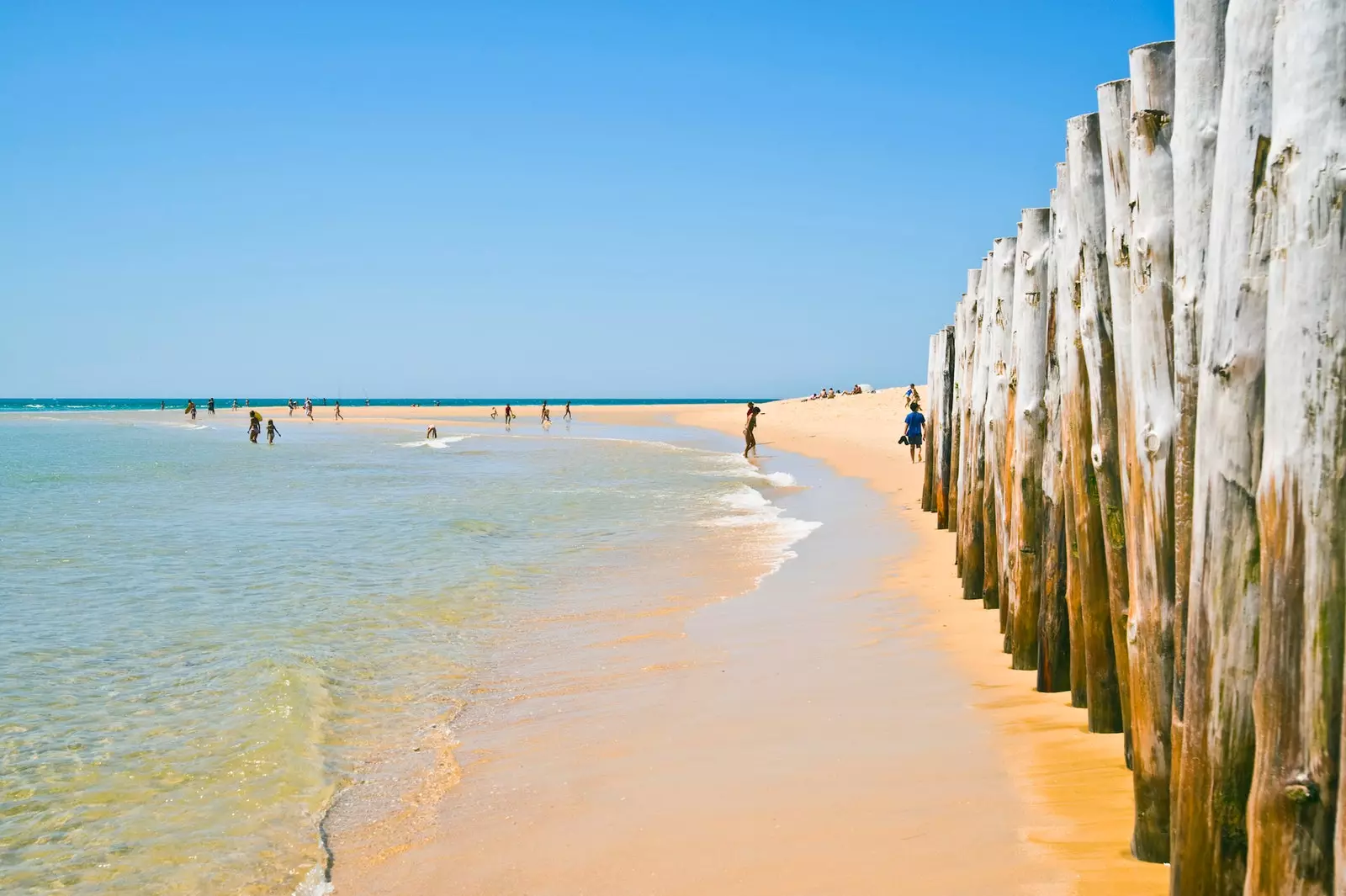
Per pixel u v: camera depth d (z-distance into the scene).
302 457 34.97
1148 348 3.29
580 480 22.95
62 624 8.76
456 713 6.31
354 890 4.09
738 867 3.87
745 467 26.06
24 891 4.17
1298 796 2.40
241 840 4.59
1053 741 4.78
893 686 6.02
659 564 11.39
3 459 33.88
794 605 8.74
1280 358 2.41
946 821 4.02
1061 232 4.75
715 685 6.43
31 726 6.10
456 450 37.94
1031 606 6.04
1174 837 2.91
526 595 9.88
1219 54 2.89
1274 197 2.45
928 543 11.66
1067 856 3.59
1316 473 2.34
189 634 8.39
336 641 8.11
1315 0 2.32
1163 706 3.41
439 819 4.71
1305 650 2.39
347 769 5.43
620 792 4.79
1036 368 5.96
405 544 13.34
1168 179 3.24
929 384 15.34
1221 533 2.68
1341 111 2.30
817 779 4.63
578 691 6.61
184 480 24.98
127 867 4.36
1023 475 5.97
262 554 12.62
